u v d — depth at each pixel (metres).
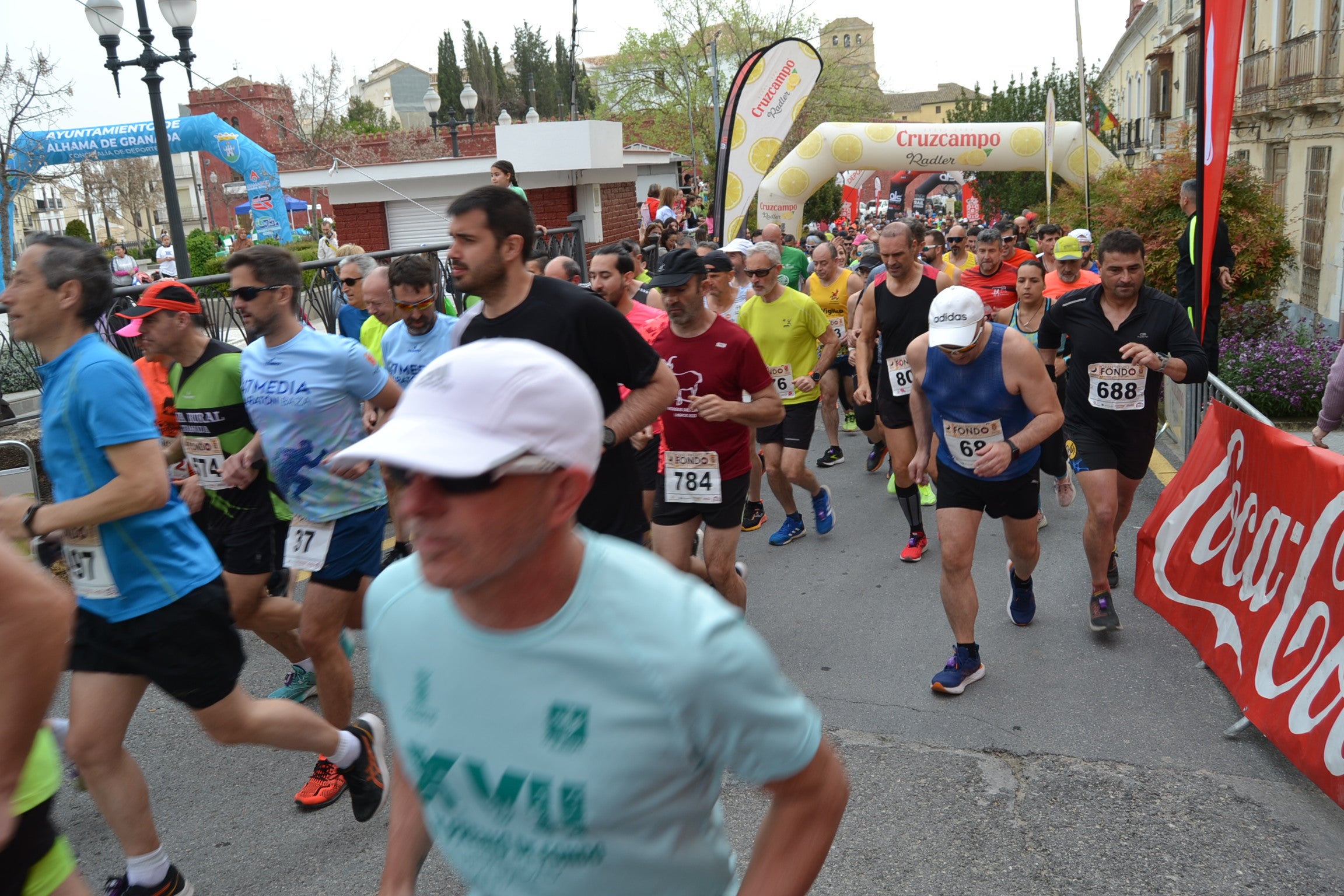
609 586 1.32
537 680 1.31
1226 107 5.79
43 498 7.09
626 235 20.06
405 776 1.65
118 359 2.87
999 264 8.00
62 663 1.86
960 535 4.45
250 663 5.12
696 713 1.31
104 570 2.92
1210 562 4.47
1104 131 31.66
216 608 3.06
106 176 33.53
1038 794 3.67
